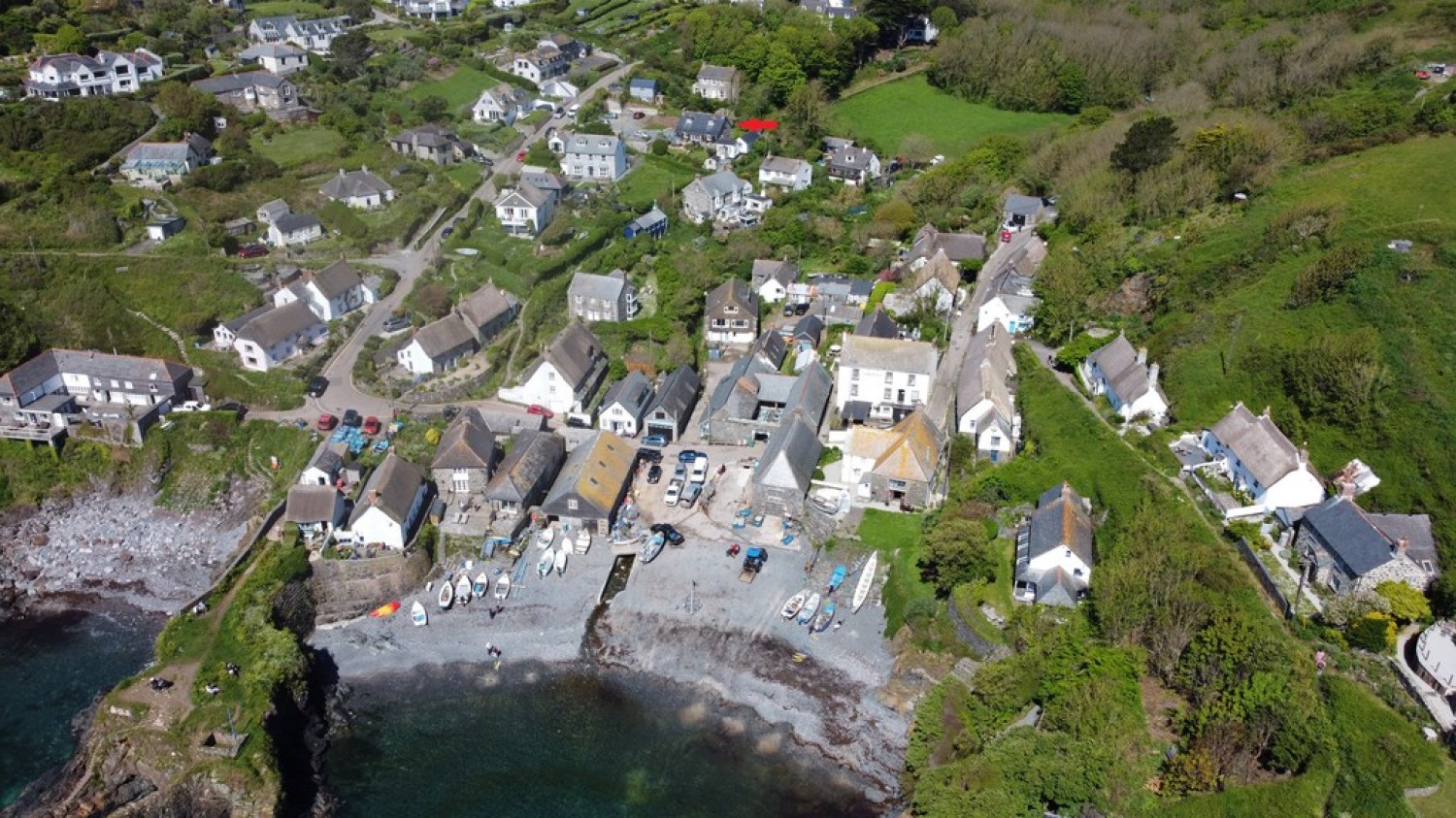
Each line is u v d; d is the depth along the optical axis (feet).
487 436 358.23
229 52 630.74
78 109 511.40
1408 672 239.91
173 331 417.28
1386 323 327.88
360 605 306.14
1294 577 270.46
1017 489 319.47
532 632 294.87
